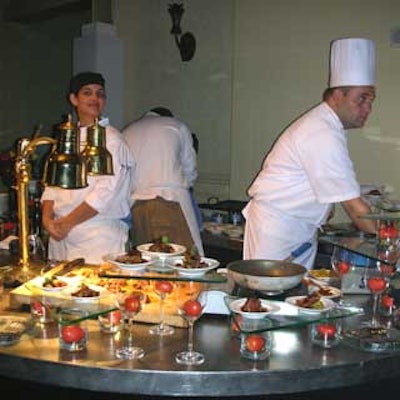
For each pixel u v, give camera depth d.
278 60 3.97
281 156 2.42
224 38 4.27
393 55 3.49
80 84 2.53
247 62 4.14
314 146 2.25
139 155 3.50
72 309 1.55
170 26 4.64
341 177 2.21
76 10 6.02
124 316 1.58
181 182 3.54
